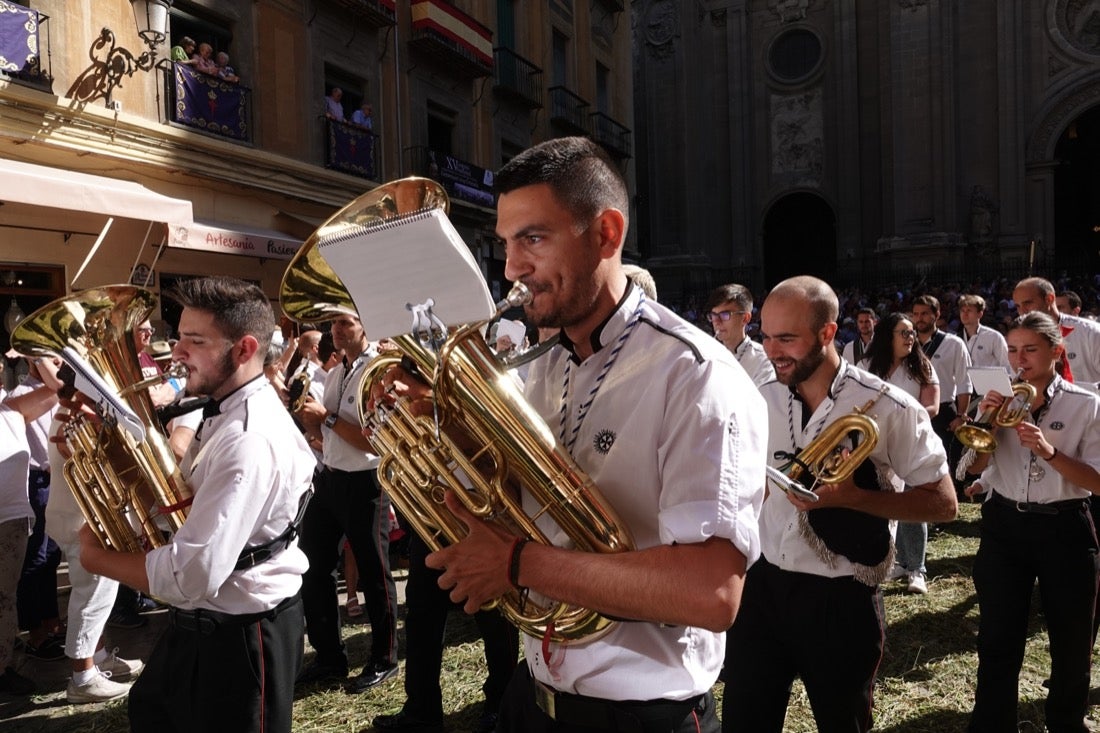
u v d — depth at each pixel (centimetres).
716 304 461
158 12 969
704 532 129
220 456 209
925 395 530
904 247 2825
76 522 381
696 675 157
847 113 3014
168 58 1008
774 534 243
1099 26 2698
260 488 211
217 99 1070
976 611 470
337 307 166
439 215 117
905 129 2850
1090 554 302
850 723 235
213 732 212
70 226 912
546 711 160
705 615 127
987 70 2806
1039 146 2773
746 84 3173
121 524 216
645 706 150
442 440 143
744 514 133
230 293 222
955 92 2828
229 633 215
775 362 248
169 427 328
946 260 2786
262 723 218
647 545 146
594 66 2144
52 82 870
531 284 142
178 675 217
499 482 140
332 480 394
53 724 362
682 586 127
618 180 147
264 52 1164
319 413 383
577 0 2066
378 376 157
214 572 200
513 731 172
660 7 3272
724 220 3234
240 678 215
